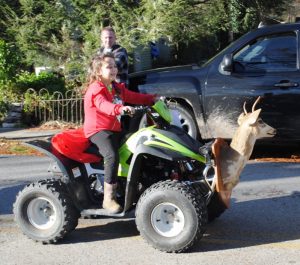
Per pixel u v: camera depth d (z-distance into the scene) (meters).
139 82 9.69
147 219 5.54
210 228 6.27
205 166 5.73
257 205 7.06
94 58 5.80
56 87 13.91
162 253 5.59
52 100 13.09
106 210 5.77
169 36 14.86
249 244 5.77
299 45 8.92
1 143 11.30
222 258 5.42
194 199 5.40
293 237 5.95
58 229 5.83
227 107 9.16
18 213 5.94
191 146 5.66
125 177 5.83
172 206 5.48
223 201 5.64
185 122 9.48
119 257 5.54
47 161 9.79
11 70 13.66
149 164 5.88
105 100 5.63
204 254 5.53
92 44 13.90
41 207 5.95
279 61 9.01
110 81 5.83
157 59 24.41
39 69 15.77
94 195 6.06
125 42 13.96
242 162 5.70
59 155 5.92
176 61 24.86
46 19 14.62
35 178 8.67
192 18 15.64
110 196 5.73
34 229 5.93
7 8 14.77
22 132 12.35
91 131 5.75
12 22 14.74
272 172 8.64
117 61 8.33
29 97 13.18
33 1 14.59
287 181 8.12
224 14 18.44
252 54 9.16
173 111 6.08
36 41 14.76
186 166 5.84
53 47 14.56
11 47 14.40
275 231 6.13
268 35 9.09
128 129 6.14
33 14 14.84
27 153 10.51
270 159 9.46
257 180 8.22
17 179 8.65
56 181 5.91
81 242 5.97
